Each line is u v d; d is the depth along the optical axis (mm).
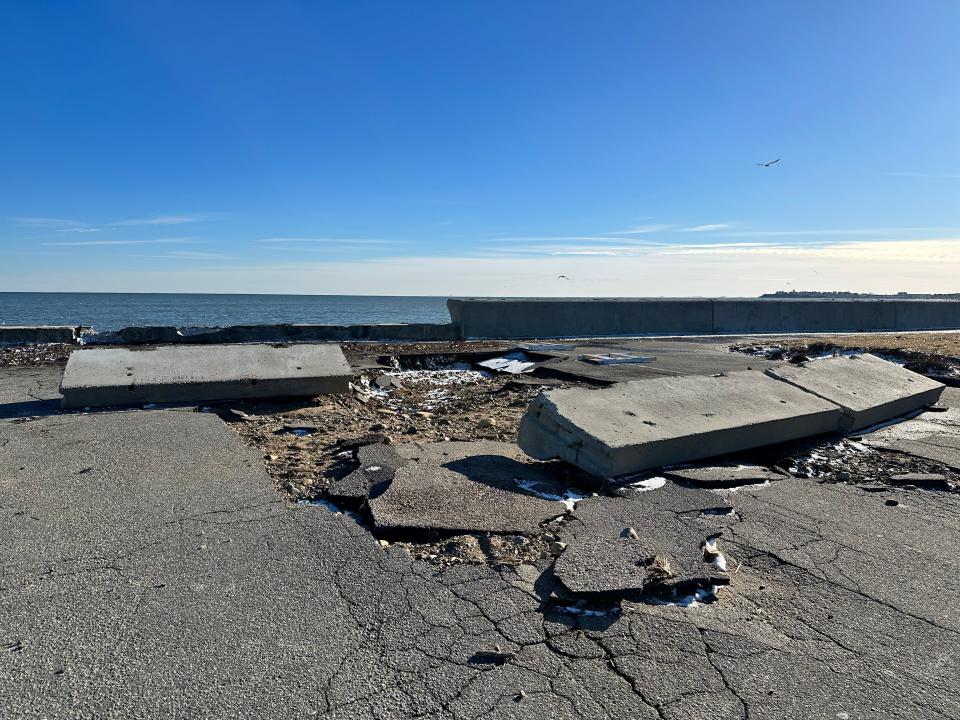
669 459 5449
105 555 3744
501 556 3807
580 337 18016
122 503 4527
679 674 2783
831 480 5434
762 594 3498
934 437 6867
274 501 4598
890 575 3744
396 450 5785
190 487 4855
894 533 4344
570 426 5348
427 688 2648
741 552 4000
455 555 3814
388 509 4332
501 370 11492
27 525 4141
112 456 5574
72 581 3443
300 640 2953
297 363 8320
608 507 4566
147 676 2686
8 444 5906
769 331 20578
